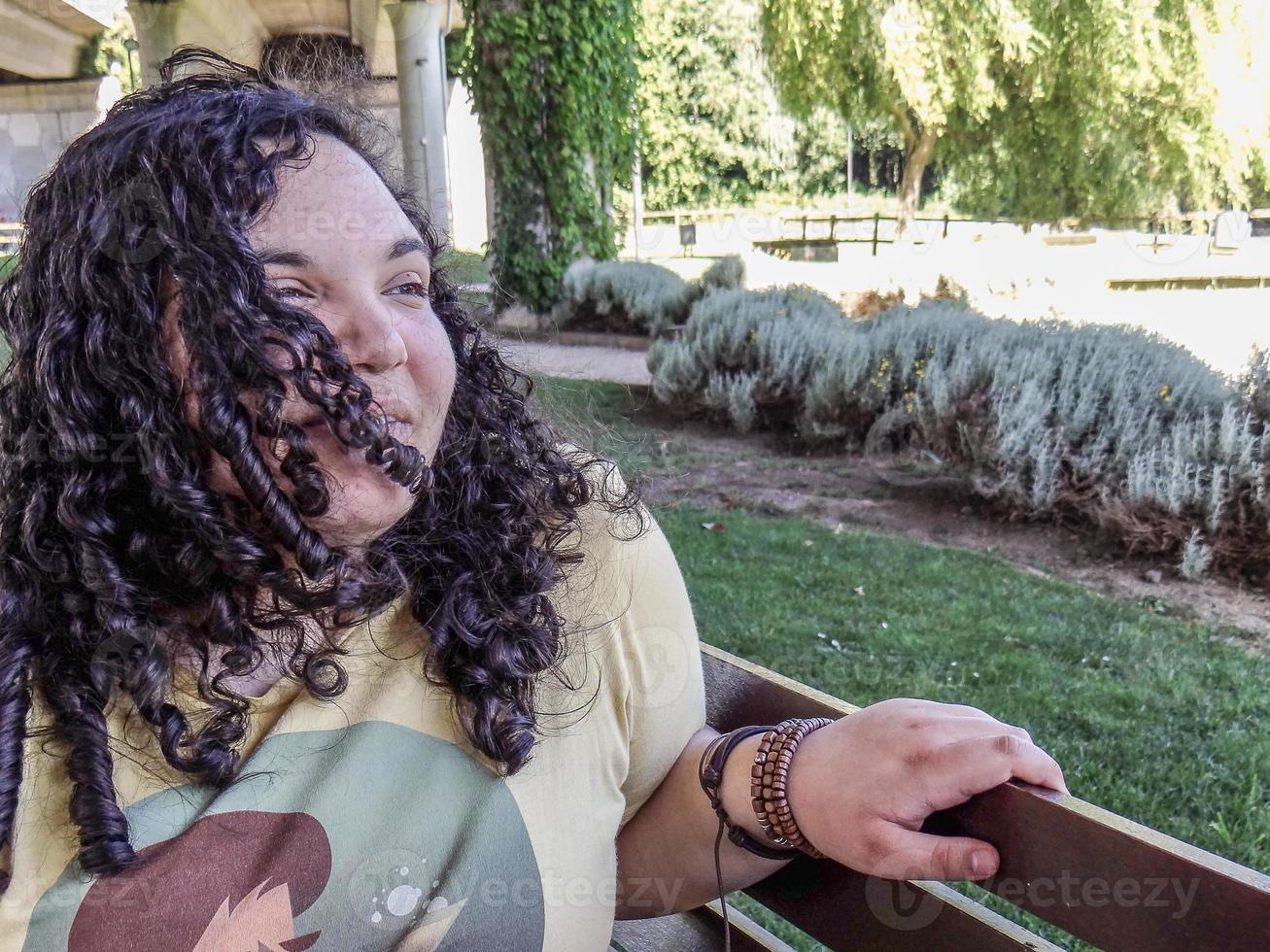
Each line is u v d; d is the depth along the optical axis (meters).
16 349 0.76
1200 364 4.70
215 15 6.41
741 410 6.24
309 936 0.79
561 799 0.89
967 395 4.97
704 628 3.50
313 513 0.71
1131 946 0.78
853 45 13.91
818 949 1.98
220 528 0.70
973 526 4.62
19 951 0.74
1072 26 12.66
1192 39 12.49
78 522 0.72
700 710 1.02
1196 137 12.97
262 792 0.80
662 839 1.01
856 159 25.47
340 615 0.81
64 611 0.75
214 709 0.77
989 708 2.92
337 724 0.83
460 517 0.89
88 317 0.70
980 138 14.92
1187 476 4.06
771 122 24.92
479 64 9.94
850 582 3.95
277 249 0.74
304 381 0.69
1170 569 4.04
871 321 6.80
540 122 9.99
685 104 24.81
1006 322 5.73
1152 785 2.52
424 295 0.84
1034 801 0.84
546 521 0.96
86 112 8.30
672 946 1.26
